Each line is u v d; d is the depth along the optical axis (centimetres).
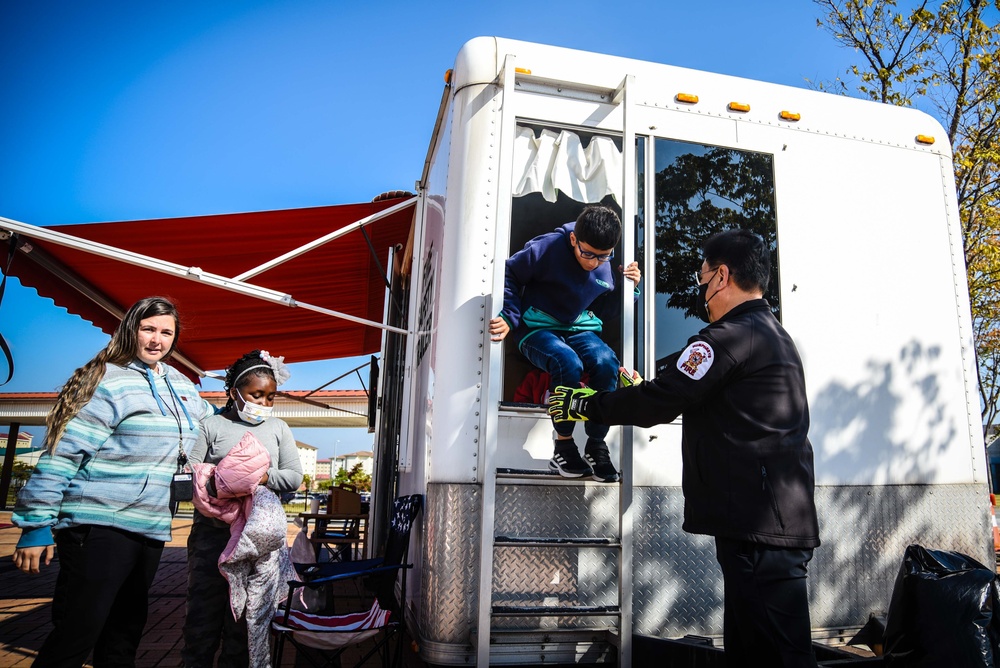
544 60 363
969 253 1016
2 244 474
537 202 352
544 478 317
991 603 291
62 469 247
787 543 232
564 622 321
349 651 406
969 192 1012
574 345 336
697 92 387
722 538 240
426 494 326
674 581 340
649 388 252
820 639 351
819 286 389
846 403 380
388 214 475
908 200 415
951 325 409
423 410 378
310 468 7362
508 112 339
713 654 297
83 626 247
